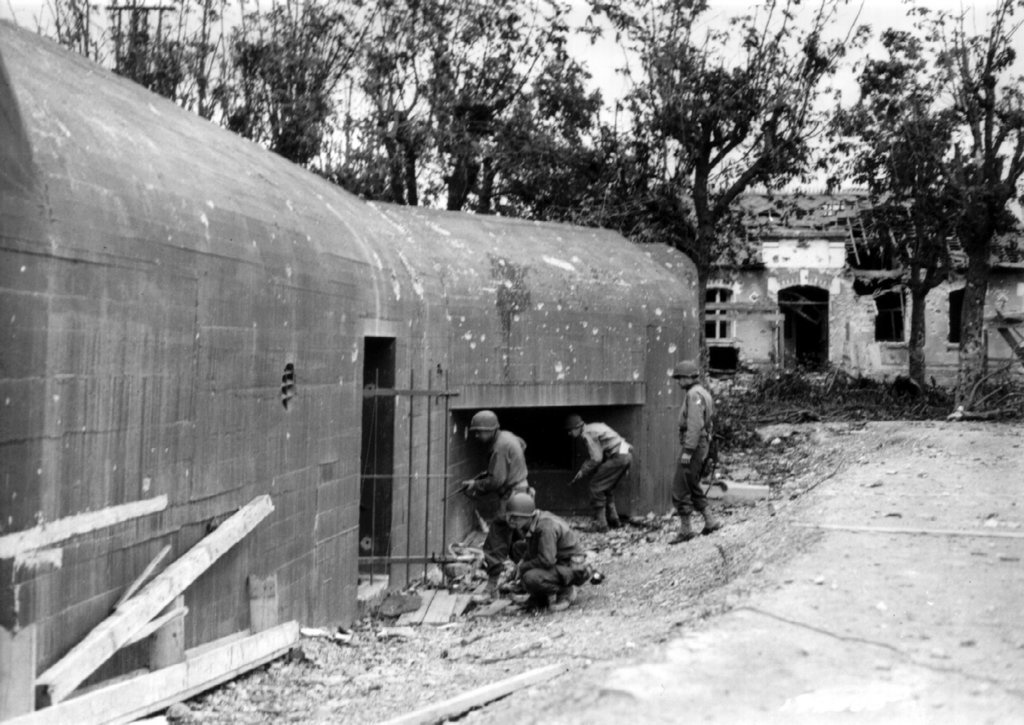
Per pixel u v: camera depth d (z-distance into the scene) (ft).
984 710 13.08
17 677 13.91
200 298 19.06
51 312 14.74
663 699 13.57
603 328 42.22
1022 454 39.09
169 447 18.04
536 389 39.45
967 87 70.64
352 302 27.17
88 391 15.66
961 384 70.59
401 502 31.48
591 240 46.93
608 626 21.85
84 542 15.61
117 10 50.47
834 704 13.32
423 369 33.37
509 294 38.55
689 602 21.86
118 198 16.62
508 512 26.99
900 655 15.12
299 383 23.76
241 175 22.85
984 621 16.66
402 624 26.96
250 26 58.70
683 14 66.64
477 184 75.25
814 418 71.15
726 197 68.74
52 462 14.80
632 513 43.96
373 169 64.03
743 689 13.88
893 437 49.42
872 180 80.07
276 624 21.57
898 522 24.47
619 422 44.19
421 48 69.00
